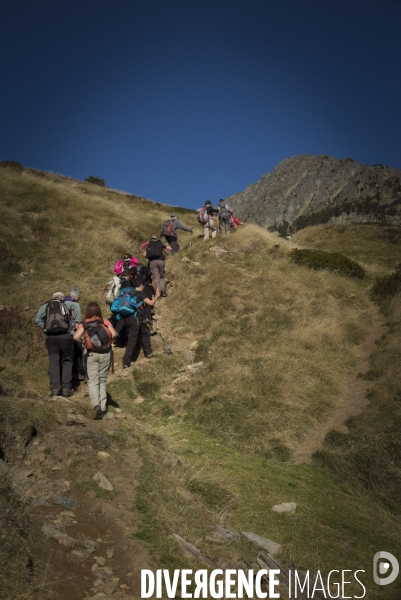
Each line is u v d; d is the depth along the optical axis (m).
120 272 11.88
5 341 10.16
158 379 10.07
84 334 7.29
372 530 6.00
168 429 8.16
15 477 5.10
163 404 9.19
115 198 31.31
